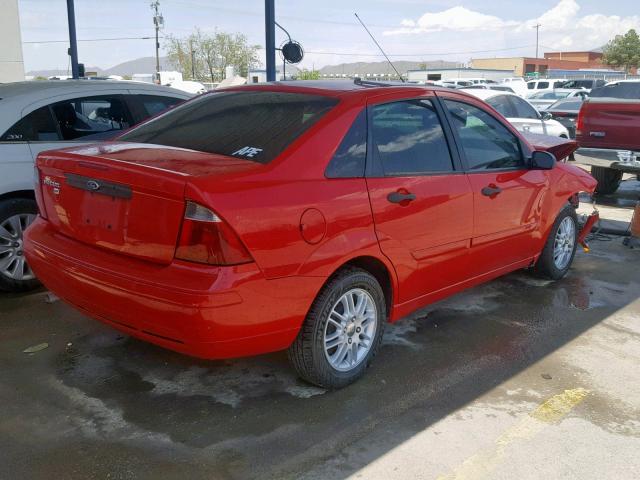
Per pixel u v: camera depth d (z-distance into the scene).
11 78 13.54
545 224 5.27
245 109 3.84
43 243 3.59
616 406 3.58
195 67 63.28
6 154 4.80
